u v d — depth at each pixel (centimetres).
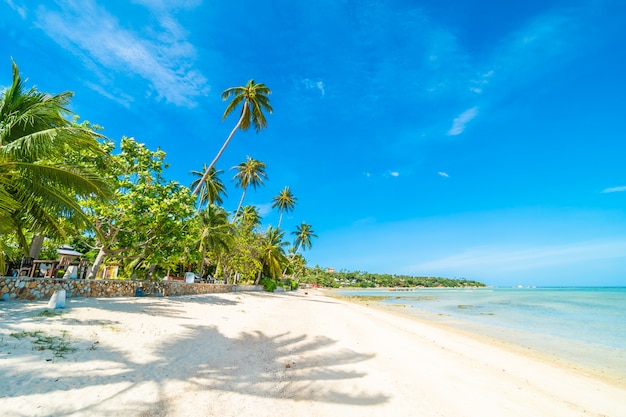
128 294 1653
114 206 1461
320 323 1522
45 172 829
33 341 658
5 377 481
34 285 1167
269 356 838
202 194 3866
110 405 455
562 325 2131
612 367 1103
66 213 902
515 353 1252
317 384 667
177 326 1028
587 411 686
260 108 2859
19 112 884
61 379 506
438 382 759
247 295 2970
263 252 4662
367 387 677
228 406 515
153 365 636
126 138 1588
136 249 1700
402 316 2494
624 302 4625
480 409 623
